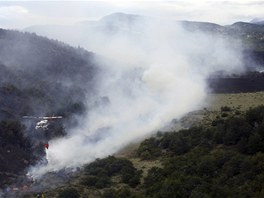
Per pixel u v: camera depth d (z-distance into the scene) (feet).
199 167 219.61
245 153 236.02
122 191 216.74
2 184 243.40
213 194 185.26
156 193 200.03
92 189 233.96
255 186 182.09
